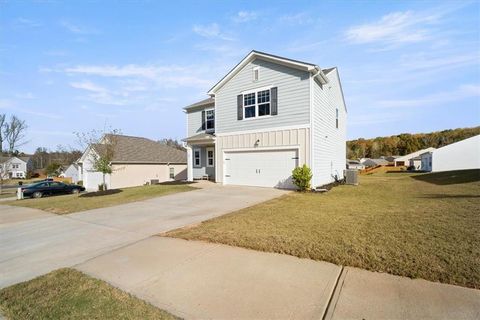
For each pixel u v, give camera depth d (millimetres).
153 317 2748
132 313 2842
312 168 12492
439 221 5758
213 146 19656
